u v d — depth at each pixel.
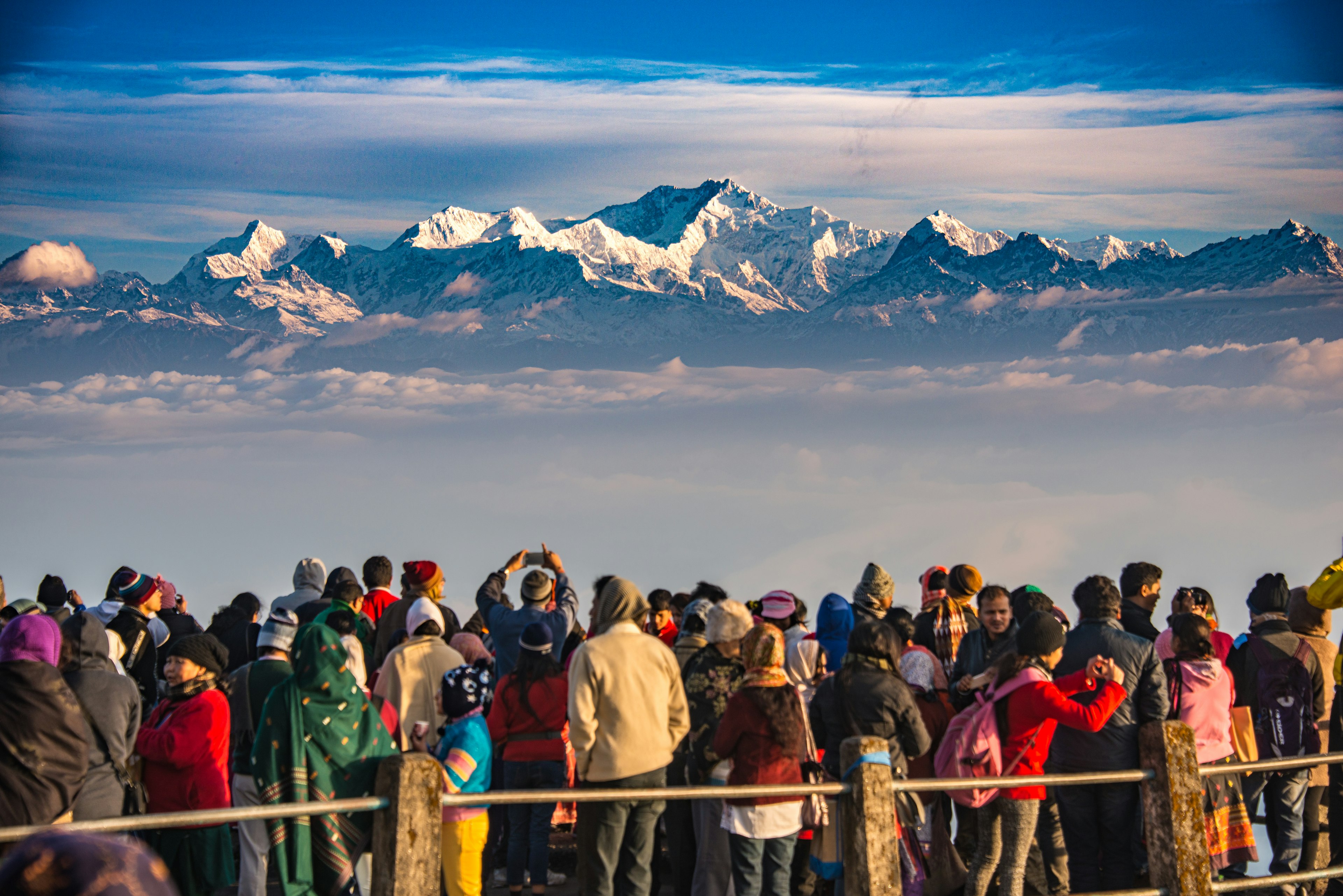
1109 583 9.91
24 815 7.18
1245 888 8.78
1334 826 11.72
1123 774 8.67
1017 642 9.42
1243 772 9.03
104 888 2.56
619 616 9.29
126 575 12.17
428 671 10.67
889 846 7.84
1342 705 11.77
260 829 10.16
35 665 7.38
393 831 6.89
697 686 9.98
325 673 8.07
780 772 8.87
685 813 10.65
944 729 10.71
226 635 12.98
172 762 8.57
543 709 10.58
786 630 11.86
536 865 10.54
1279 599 11.91
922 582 12.63
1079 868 9.81
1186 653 10.79
